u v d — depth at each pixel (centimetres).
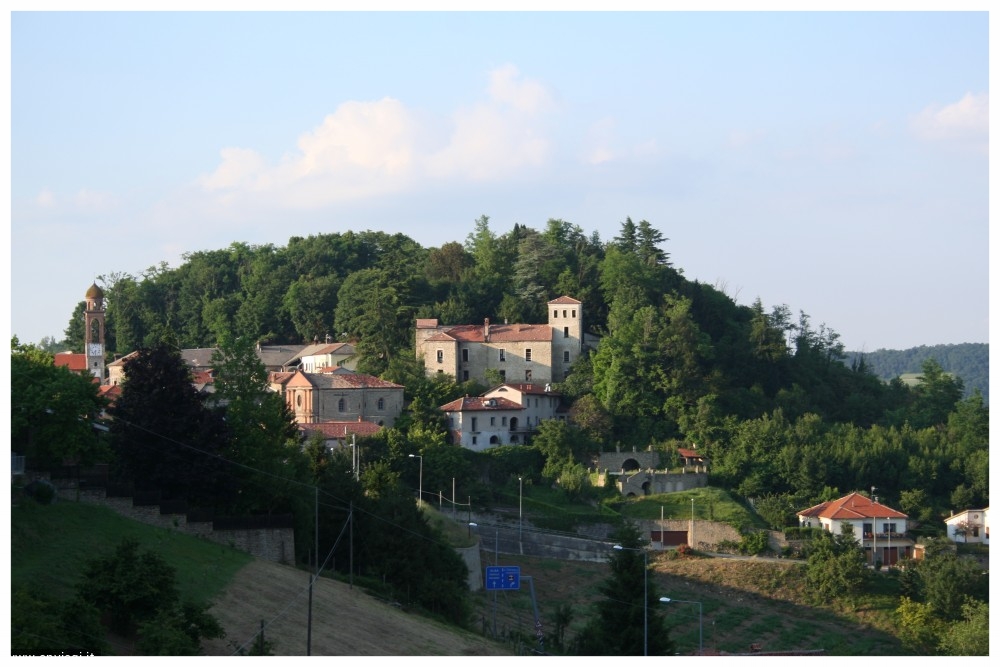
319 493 12525
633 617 11481
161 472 11431
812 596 15462
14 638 6925
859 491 19812
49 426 10788
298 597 10212
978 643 13025
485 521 17700
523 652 10731
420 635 10269
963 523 18825
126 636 8075
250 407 12725
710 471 19875
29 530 9356
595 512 18288
